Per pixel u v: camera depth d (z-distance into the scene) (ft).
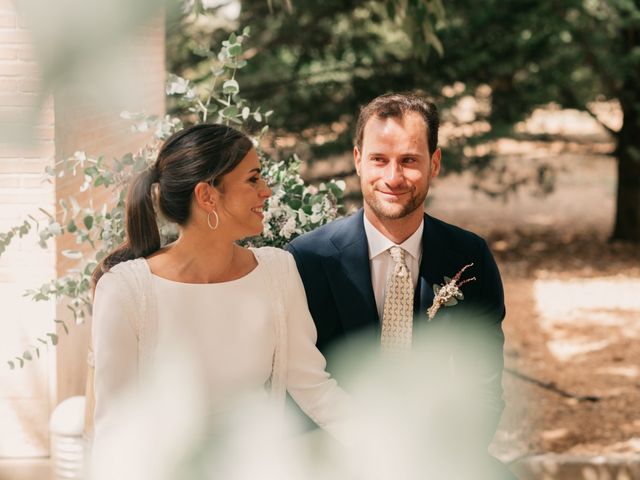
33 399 10.28
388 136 7.41
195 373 6.54
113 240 8.23
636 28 37.99
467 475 6.90
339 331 7.73
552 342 25.72
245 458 4.25
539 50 35.42
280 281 7.06
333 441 6.86
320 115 34.35
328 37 34.24
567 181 57.62
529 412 19.17
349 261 7.70
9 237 8.34
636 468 14.07
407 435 6.55
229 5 24.82
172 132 8.51
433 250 7.80
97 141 12.07
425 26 15.34
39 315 10.18
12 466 10.25
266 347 6.89
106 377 6.32
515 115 36.99
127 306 6.45
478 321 7.91
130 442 4.52
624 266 36.99
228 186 6.50
